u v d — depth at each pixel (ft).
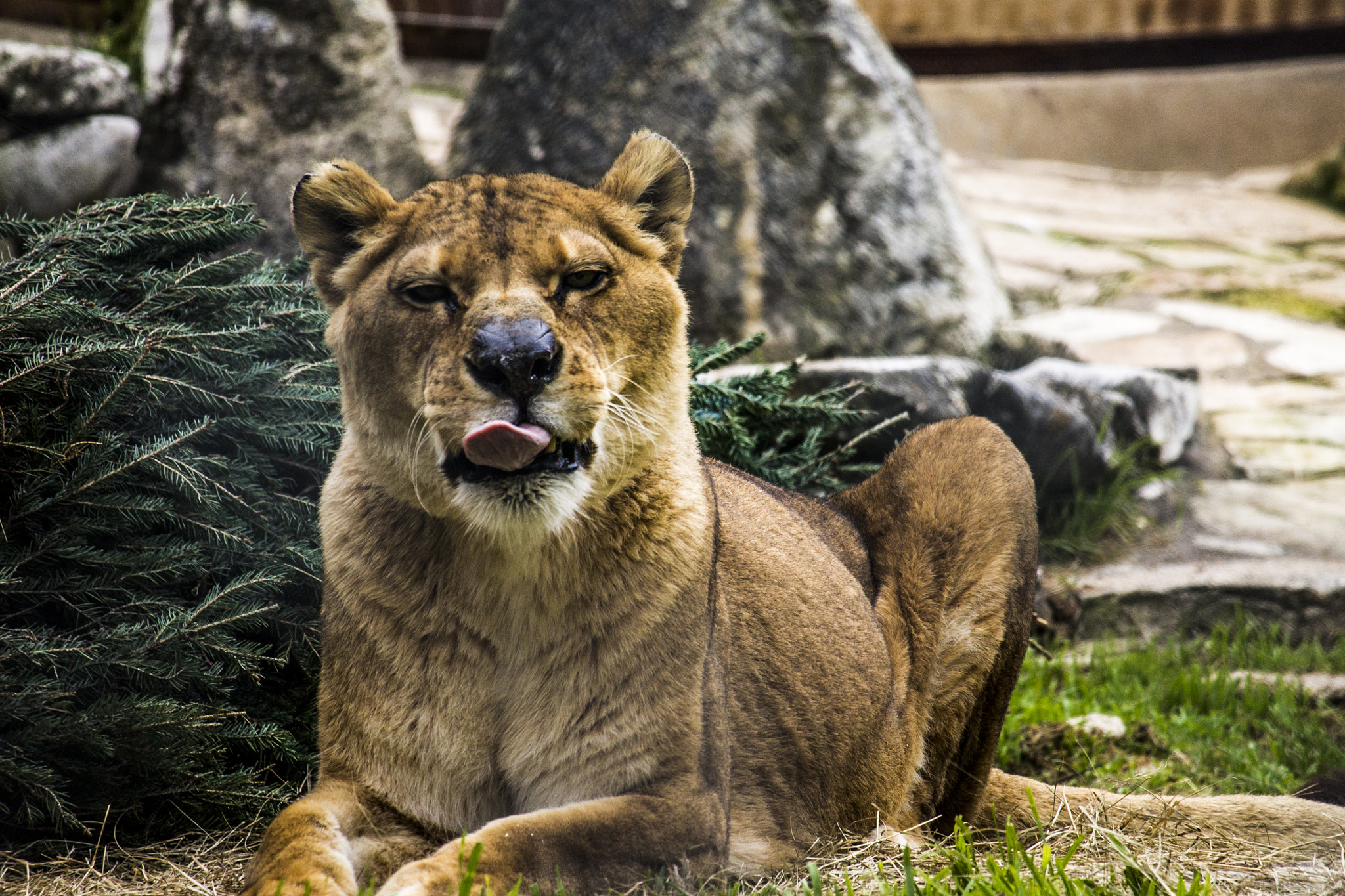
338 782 18.07
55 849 19.69
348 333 18.48
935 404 39.29
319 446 23.70
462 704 17.97
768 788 20.77
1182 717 33.30
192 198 25.75
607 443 17.87
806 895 17.80
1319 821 22.97
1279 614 41.45
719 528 21.44
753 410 31.60
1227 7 98.63
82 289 23.56
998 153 101.60
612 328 18.26
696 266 48.75
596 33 51.29
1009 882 17.51
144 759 19.89
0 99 43.14
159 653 20.39
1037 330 54.95
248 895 16.01
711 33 51.11
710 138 50.11
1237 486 49.67
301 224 19.31
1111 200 89.04
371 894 15.83
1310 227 83.15
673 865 17.61
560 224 18.40
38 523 20.93
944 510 25.49
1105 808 23.70
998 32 97.76
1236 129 103.19
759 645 21.21
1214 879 19.35
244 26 45.27
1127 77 103.24
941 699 24.97
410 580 18.02
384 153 47.55
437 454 17.31
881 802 23.13
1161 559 44.14
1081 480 44.88
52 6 58.59
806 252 49.75
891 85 53.42
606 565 18.13
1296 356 59.88
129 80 45.21
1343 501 48.06
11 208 43.09
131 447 22.08
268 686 23.16
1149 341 59.00
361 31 47.19
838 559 24.22
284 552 22.50
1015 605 25.38
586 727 18.21
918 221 51.57
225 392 23.30
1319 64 104.22
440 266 17.60
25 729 19.34
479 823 18.49
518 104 51.75
